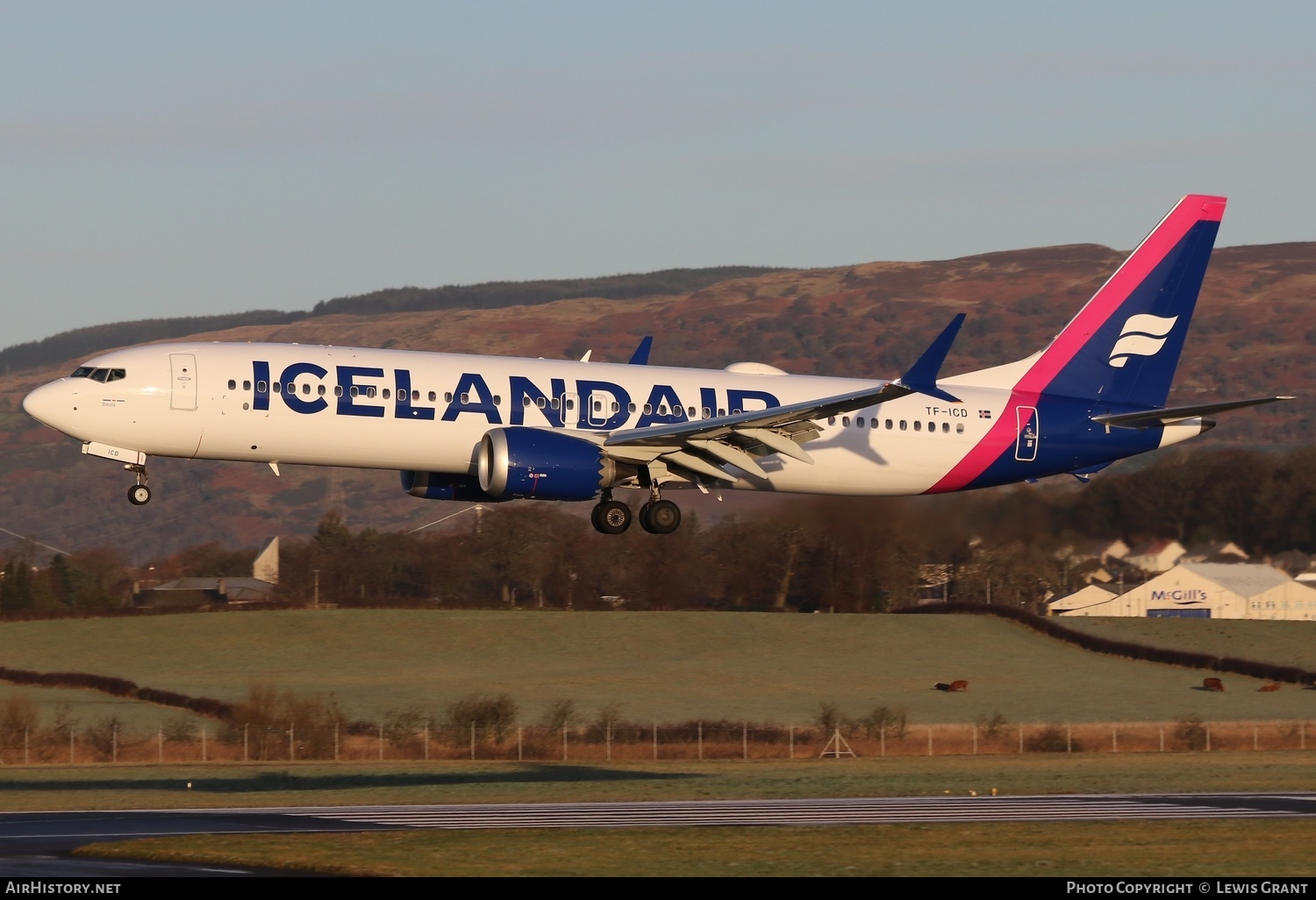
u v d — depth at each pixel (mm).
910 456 143500
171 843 76938
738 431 128250
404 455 129500
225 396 124875
